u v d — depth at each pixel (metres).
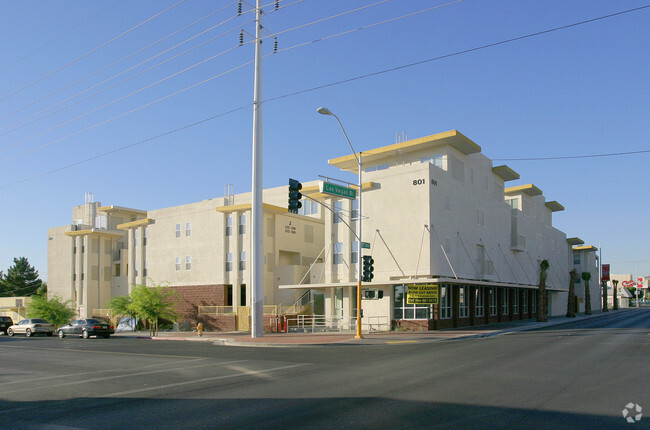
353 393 11.55
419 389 11.91
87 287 60.03
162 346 28.81
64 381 14.71
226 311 45.41
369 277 29.72
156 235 53.56
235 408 10.23
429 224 36.72
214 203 49.47
